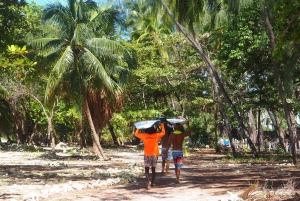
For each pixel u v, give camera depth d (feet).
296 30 24.41
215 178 44.65
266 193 29.37
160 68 119.65
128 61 85.40
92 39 77.92
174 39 118.52
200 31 117.29
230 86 116.57
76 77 79.00
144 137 36.81
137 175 49.14
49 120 95.35
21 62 26.21
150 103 139.54
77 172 53.98
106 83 76.74
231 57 75.66
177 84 128.47
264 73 85.71
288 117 61.93
